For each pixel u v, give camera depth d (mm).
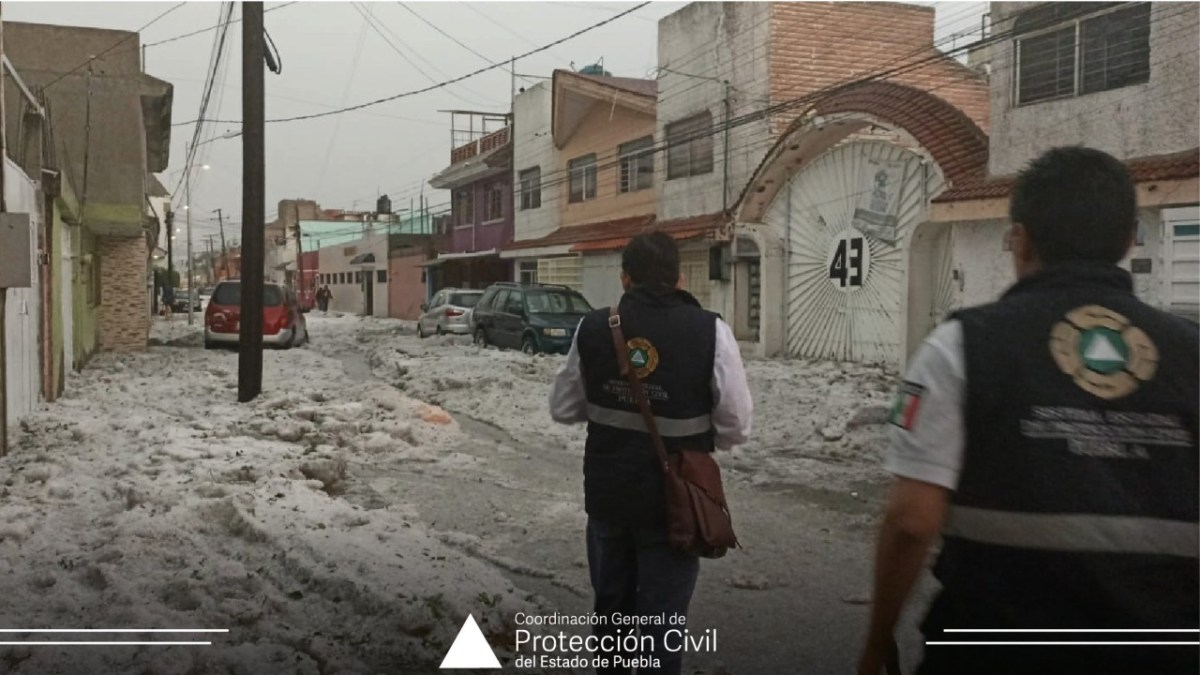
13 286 8359
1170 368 1887
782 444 10125
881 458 9297
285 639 4332
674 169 22812
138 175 19812
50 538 5691
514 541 6555
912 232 15070
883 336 16344
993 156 13500
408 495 7828
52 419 10430
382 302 49188
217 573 5043
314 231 75625
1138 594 1793
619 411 3416
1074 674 1821
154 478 7230
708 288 21438
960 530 1935
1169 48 11188
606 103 26047
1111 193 2002
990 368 1896
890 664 2154
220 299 24422
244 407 11820
